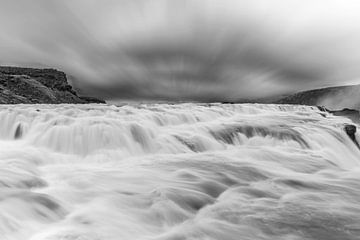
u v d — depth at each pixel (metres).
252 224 5.89
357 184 9.19
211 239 5.29
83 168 9.88
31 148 12.23
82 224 5.56
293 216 6.29
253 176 9.62
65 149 12.49
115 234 5.31
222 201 7.30
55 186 7.65
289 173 10.30
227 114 24.25
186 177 9.09
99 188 7.70
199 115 21.22
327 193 8.16
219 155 12.41
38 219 5.56
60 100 87.75
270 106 33.12
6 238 4.76
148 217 6.16
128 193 7.41
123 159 11.67
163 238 5.29
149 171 9.64
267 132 16.05
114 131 13.34
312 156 13.06
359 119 48.12
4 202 5.83
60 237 4.94
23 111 16.08
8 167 8.73
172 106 26.05
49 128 13.77
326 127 17.53
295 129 16.59
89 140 12.73
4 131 14.91
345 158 15.34
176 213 6.48
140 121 16.33
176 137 14.34
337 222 5.99
